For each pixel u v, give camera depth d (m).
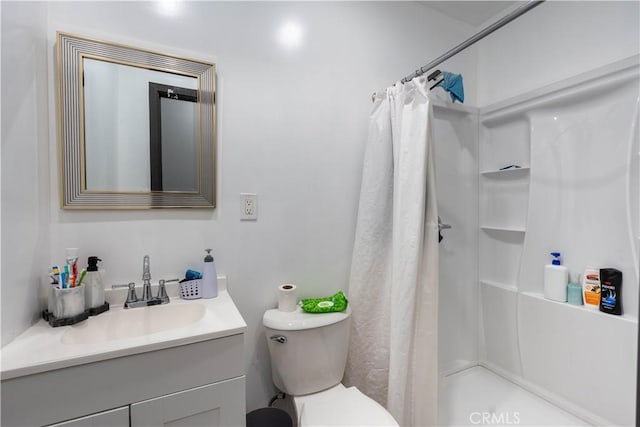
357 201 1.64
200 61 1.26
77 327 0.94
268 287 1.43
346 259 1.62
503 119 1.94
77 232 1.09
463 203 2.01
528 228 1.74
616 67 1.35
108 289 1.12
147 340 0.81
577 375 1.48
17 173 0.88
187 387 0.84
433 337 1.30
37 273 0.97
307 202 1.51
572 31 1.61
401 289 1.29
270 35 1.42
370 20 1.69
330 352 1.29
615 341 1.34
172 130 1.22
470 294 2.04
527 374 1.73
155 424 0.81
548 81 1.72
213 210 1.31
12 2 0.85
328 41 1.56
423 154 1.27
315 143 1.53
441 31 1.95
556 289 1.59
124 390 0.77
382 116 1.51
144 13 1.18
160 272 1.22
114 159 1.13
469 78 2.08
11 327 0.83
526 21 1.83
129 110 1.15
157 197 1.20
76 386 0.73
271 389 1.43
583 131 1.52
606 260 1.43
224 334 0.89
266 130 1.41
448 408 1.60
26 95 0.92
